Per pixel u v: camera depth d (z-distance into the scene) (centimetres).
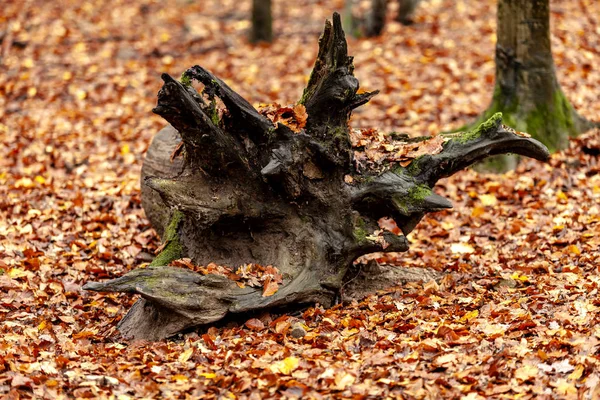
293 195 687
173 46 1898
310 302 693
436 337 629
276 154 674
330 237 699
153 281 659
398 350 605
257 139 693
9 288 786
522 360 579
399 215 708
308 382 566
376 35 1855
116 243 934
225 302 672
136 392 569
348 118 713
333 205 698
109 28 2038
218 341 652
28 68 1677
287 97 1493
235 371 585
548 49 1124
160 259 726
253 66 1712
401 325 652
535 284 740
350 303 720
